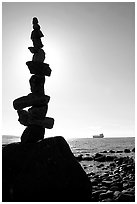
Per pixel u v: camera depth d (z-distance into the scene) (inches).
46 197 332.5
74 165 360.8
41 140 380.5
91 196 372.5
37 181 333.4
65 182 339.9
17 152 375.9
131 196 358.0
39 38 425.7
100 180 520.7
